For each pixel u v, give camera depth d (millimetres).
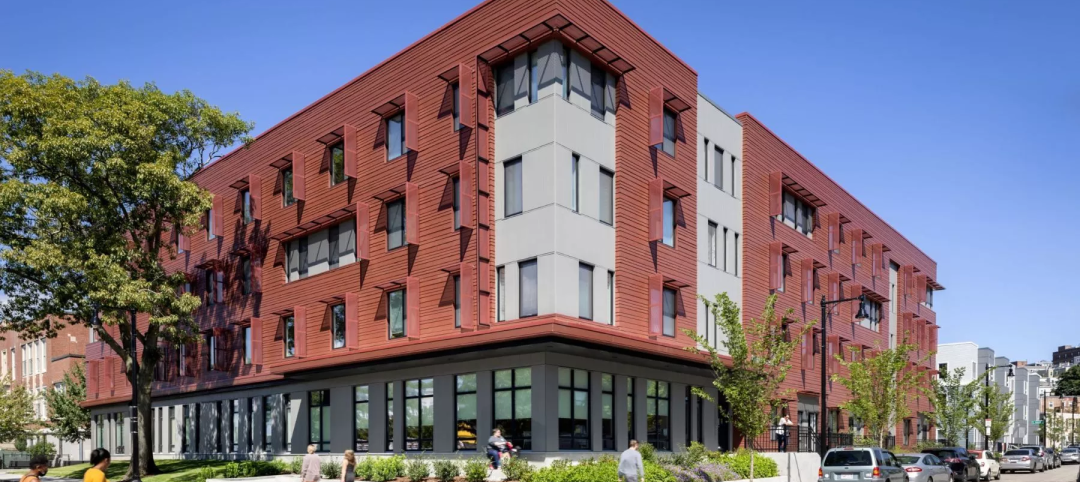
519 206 27375
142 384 36750
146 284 32531
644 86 31047
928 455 30703
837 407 45750
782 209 41312
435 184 29984
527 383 26625
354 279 33531
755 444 34781
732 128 37531
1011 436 103062
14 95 32125
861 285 50469
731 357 28406
